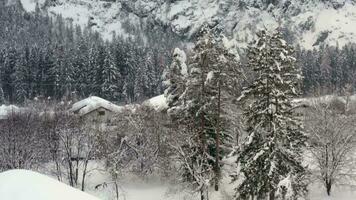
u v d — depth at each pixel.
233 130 43.16
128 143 51.41
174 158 45.34
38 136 51.84
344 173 43.16
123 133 52.50
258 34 32.91
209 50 39.47
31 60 121.75
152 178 51.50
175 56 45.34
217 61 39.12
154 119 53.06
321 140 42.00
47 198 10.65
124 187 49.91
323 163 42.25
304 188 34.91
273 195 32.94
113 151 49.53
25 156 49.00
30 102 89.19
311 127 42.81
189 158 41.62
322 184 44.69
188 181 43.53
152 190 49.00
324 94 56.75
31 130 53.53
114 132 53.69
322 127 41.97
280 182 30.20
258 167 33.28
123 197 47.25
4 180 11.15
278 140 32.47
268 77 32.25
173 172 49.28
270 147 32.59
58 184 11.51
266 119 32.75
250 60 33.56
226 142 43.38
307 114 44.72
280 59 32.03
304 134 33.88
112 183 49.00
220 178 42.44
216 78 39.47
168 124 47.16
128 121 53.69
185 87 42.56
